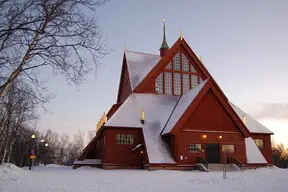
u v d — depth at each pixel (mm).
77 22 9648
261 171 29062
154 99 42188
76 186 15109
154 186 15547
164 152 34062
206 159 34062
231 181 17406
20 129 58250
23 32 9320
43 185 15469
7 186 14836
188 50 46312
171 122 36031
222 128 35688
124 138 36781
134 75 47062
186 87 45062
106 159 35438
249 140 38875
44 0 9156
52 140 124125
